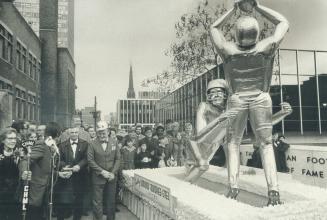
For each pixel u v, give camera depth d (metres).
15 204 4.83
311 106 21.34
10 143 5.00
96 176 5.77
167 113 26.55
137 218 6.41
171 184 4.81
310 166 8.05
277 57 20.70
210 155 5.05
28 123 8.23
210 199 3.86
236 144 4.29
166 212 4.48
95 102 18.83
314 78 21.42
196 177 5.16
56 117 32.94
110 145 5.90
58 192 5.78
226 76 4.26
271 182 3.92
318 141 20.92
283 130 20.73
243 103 4.06
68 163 5.91
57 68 33.84
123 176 7.40
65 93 33.81
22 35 23.27
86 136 8.11
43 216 4.93
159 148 8.80
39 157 4.87
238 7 4.31
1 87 18.44
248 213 3.28
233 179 4.25
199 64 14.41
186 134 9.09
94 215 5.79
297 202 3.60
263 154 4.03
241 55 4.02
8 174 4.90
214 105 5.00
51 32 32.94
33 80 27.52
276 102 20.48
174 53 14.59
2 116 14.91
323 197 3.83
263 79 4.07
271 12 4.14
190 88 20.92
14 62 21.02
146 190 5.56
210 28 4.38
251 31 3.95
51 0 32.88
